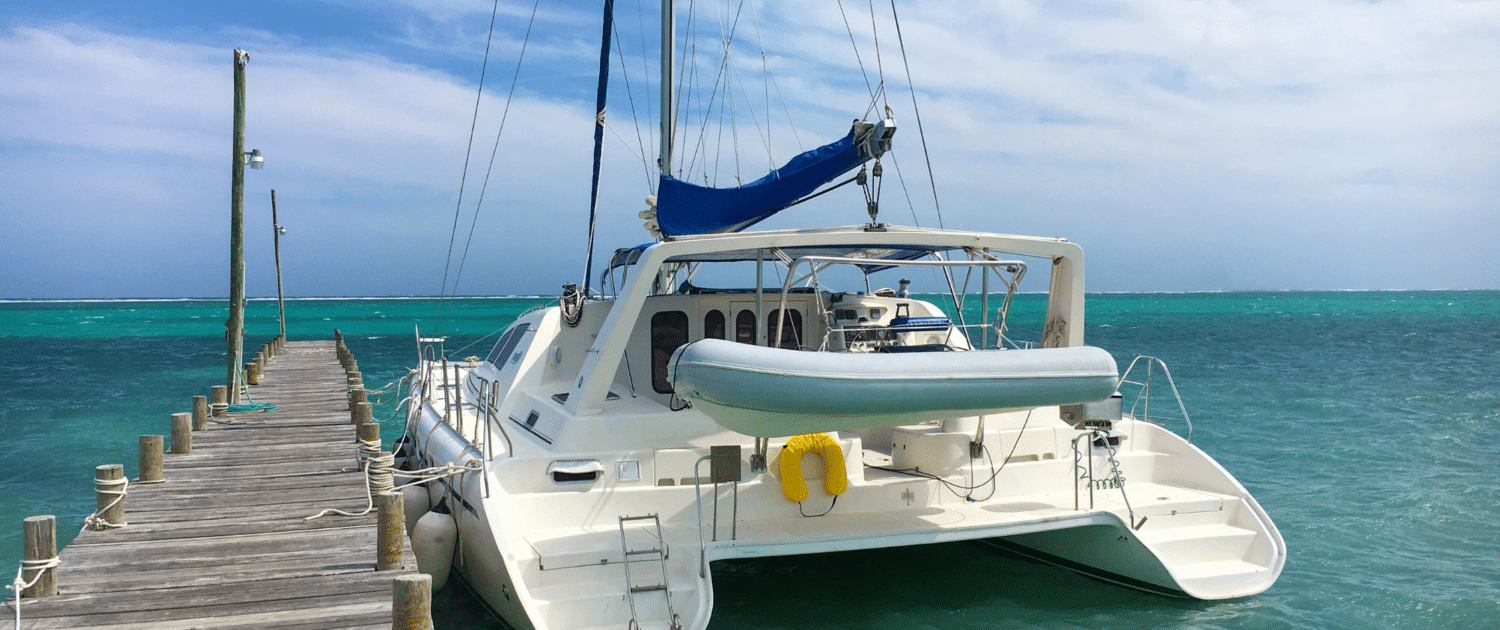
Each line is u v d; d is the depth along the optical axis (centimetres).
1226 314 8669
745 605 715
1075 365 561
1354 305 11812
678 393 548
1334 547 886
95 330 6225
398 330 6216
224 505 736
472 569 645
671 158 964
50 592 523
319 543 629
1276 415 1814
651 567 575
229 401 1317
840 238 633
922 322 721
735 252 734
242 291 1327
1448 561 840
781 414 519
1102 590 723
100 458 1409
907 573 782
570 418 643
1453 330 5409
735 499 611
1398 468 1273
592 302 834
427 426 895
